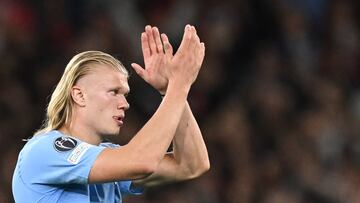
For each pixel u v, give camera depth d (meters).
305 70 42.34
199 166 17.33
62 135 15.96
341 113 40.81
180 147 17.20
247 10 43.22
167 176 17.34
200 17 42.03
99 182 15.43
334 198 37.16
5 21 40.56
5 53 39.62
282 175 37.53
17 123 37.25
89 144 15.74
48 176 15.62
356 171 38.56
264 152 38.47
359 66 43.81
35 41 40.78
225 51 41.91
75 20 41.59
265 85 40.66
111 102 16.25
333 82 42.19
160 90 16.50
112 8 41.34
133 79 38.34
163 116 15.51
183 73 15.98
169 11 41.78
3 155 35.78
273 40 42.88
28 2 41.69
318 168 38.06
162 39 16.58
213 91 40.47
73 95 16.27
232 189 36.88
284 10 43.66
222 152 37.78
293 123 39.91
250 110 39.88
